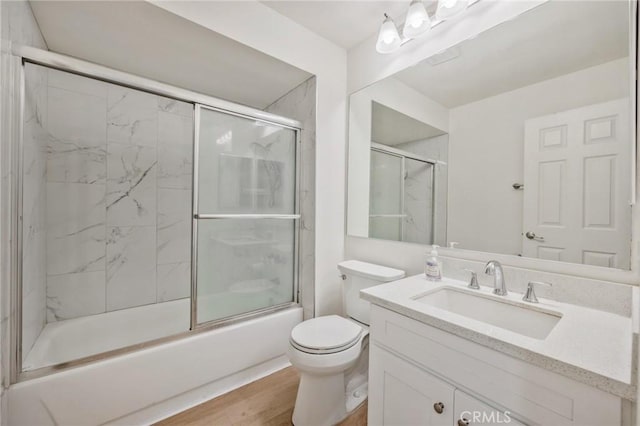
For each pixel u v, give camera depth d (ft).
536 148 3.88
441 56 5.04
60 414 3.87
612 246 3.25
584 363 2.11
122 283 6.75
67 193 5.99
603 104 3.32
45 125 5.48
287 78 6.63
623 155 3.18
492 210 4.34
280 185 6.63
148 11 4.35
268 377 5.85
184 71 6.28
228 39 5.08
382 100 6.14
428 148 5.24
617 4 3.28
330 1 5.35
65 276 5.98
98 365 4.16
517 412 2.42
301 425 4.38
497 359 2.55
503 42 4.23
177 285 7.58
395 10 5.57
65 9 4.24
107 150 6.50
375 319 3.78
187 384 4.91
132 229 6.89
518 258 4.04
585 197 3.45
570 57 3.60
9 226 3.62
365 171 6.55
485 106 4.44
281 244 6.74
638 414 1.65
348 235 6.97
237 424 4.55
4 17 3.44
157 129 7.21
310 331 4.75
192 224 5.37
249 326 5.72
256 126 6.21
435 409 2.97
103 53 5.51
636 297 2.71
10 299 3.64
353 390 5.25
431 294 4.09
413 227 5.50
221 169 5.72
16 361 3.72
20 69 3.70
